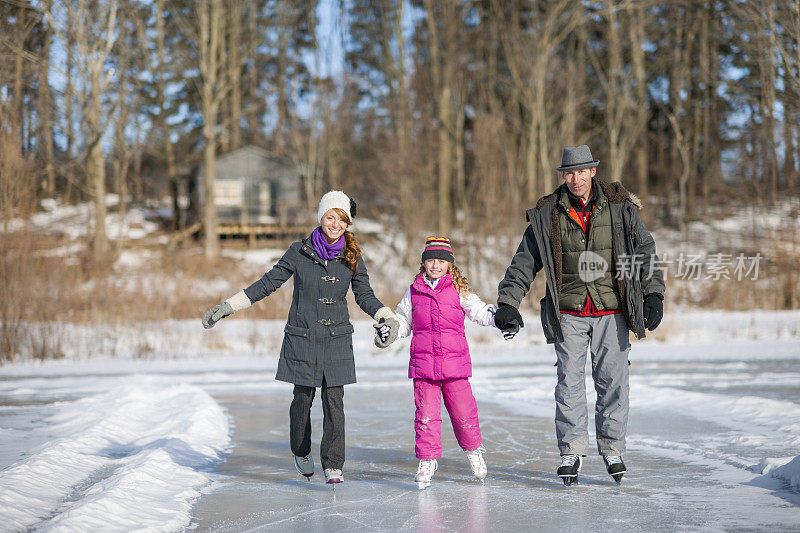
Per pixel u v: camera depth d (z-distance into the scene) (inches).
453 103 2600.9
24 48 1910.7
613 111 2605.8
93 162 2113.7
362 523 259.6
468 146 2755.9
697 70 2942.9
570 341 315.6
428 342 321.4
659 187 3068.4
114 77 2149.4
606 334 313.6
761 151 2447.1
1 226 1048.2
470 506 282.7
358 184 2684.5
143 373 848.3
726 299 1657.2
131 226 2640.3
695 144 2856.8
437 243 323.3
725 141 2930.6
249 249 2460.6
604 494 299.4
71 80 2034.9
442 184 2429.9
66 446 371.9
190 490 303.7
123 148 2340.1
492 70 2701.8
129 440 421.1
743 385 666.8
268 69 3211.1
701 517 262.1
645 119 2632.9
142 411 517.3
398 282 1856.5
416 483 326.0
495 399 605.0
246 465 369.4
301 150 2588.6
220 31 2519.7
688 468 346.9
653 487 310.7
